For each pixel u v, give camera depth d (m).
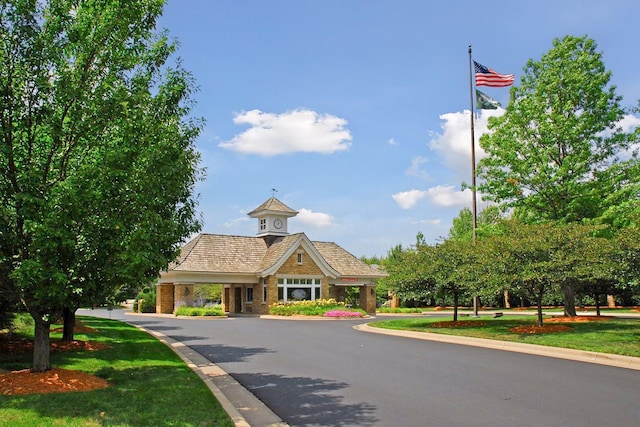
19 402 8.38
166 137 10.55
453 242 25.95
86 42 10.39
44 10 10.38
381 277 46.16
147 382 10.57
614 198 24.03
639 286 17.31
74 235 9.25
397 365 13.59
